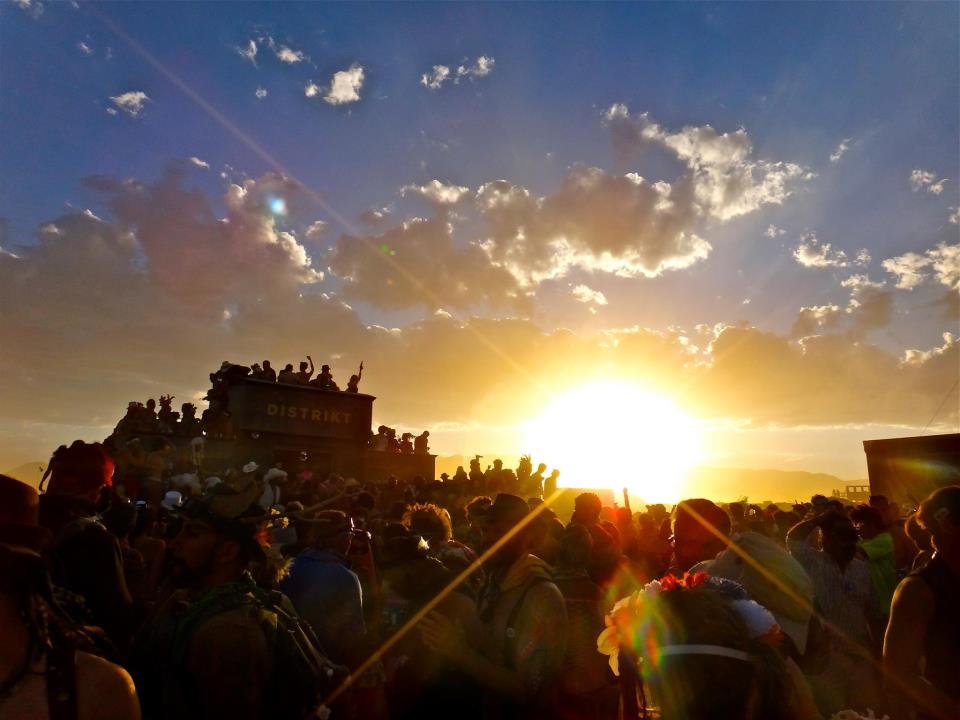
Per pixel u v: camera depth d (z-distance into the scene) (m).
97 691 1.76
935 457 16.98
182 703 2.66
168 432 20.64
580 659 4.43
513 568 4.01
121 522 5.38
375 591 4.75
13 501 1.79
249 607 2.85
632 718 2.87
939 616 3.21
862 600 5.21
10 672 1.66
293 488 16.61
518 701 3.70
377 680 3.94
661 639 1.98
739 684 1.85
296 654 2.87
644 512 12.07
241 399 23.81
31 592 1.74
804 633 3.50
